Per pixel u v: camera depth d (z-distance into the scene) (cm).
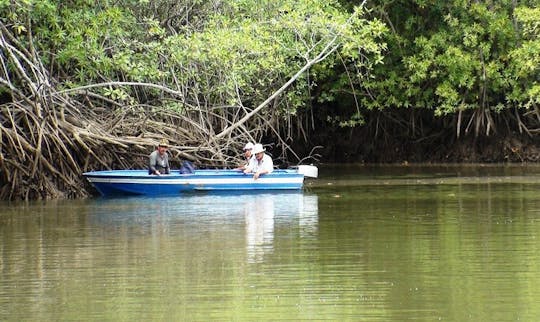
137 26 6166
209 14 6391
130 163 5934
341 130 8450
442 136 8225
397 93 7844
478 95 7825
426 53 7575
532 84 7619
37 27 5453
